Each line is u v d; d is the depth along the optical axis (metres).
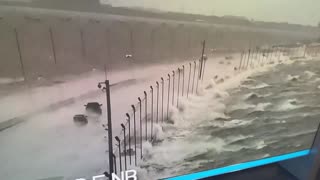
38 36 69.94
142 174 89.25
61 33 71.38
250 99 95.38
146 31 78.00
